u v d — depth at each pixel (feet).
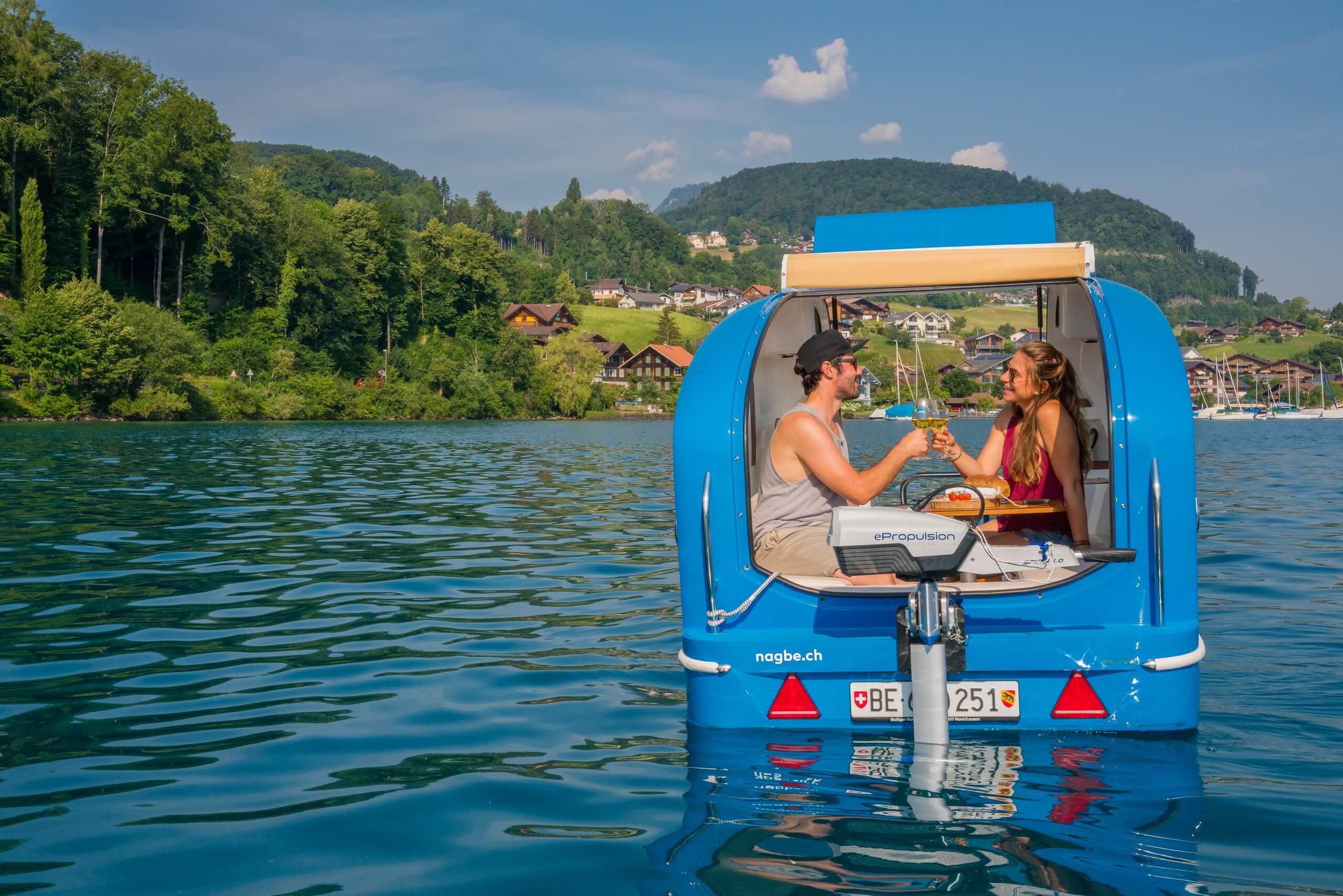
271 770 11.68
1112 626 11.49
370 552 30.14
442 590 24.07
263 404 226.17
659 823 9.70
